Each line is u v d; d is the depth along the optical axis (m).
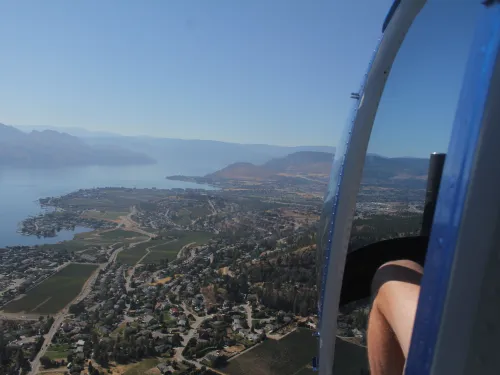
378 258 2.65
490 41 1.35
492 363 1.20
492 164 1.25
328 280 2.89
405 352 1.61
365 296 2.65
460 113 1.41
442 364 1.27
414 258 2.66
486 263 1.23
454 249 1.28
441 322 1.29
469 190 1.28
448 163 1.41
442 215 1.38
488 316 1.21
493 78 1.29
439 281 1.33
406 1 2.65
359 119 2.92
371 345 2.04
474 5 1.81
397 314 1.80
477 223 1.25
